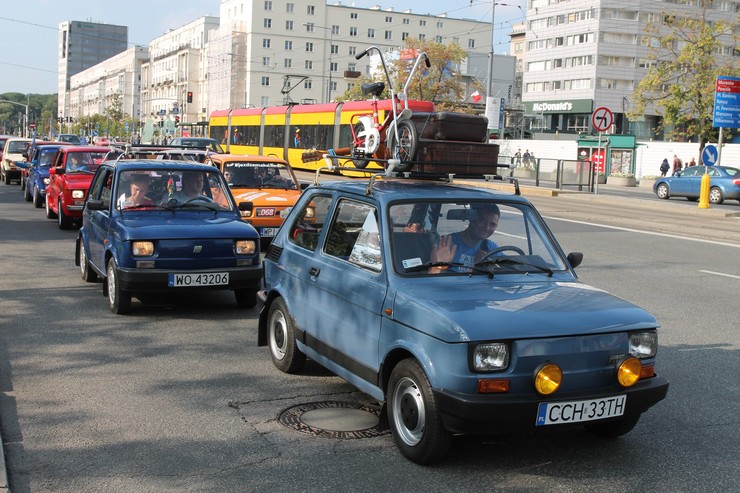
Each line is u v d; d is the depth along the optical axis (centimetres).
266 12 10756
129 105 15312
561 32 8506
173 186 919
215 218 890
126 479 422
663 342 759
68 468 435
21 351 682
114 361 657
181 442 477
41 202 2059
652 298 980
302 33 11012
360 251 520
